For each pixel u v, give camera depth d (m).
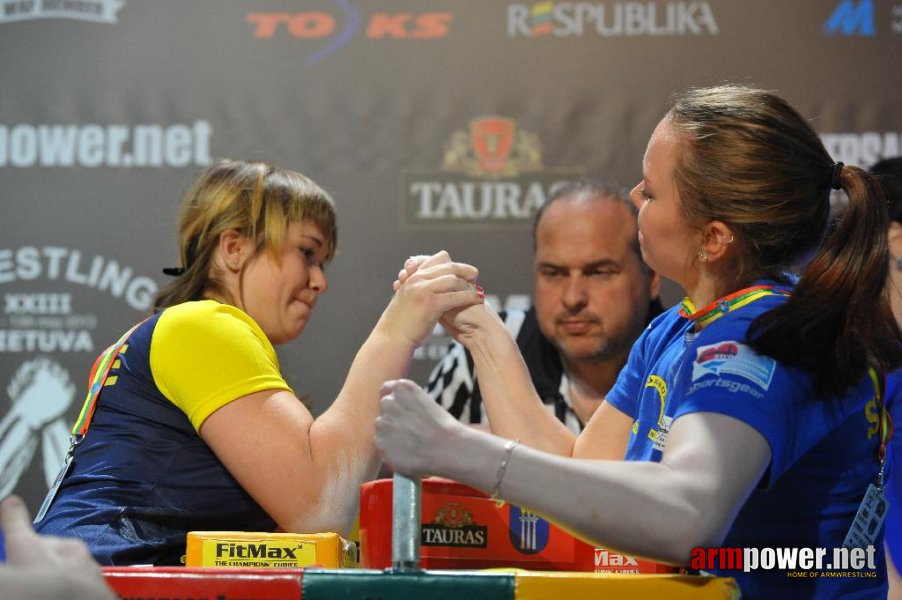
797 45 4.21
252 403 2.17
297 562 1.80
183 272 2.48
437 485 1.69
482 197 4.26
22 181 4.30
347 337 4.23
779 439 1.54
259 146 4.30
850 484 1.69
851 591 1.68
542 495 1.44
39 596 1.10
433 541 1.68
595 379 3.54
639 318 3.48
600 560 1.70
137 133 4.31
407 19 4.32
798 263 1.80
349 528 2.20
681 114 1.84
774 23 4.22
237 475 2.16
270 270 2.42
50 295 4.26
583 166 4.25
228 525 2.23
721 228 1.77
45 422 4.21
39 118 4.31
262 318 2.44
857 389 1.69
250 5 4.33
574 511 1.43
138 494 2.17
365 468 2.19
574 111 4.27
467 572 1.46
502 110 4.28
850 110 4.20
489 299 4.23
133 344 2.28
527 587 1.44
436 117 4.29
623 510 1.43
